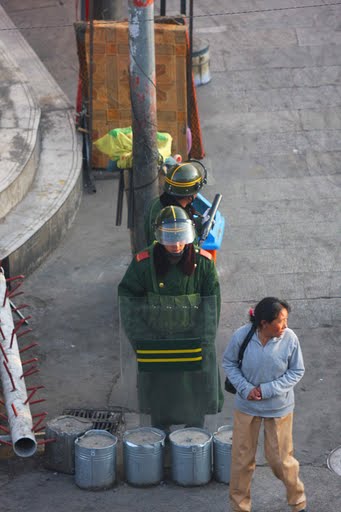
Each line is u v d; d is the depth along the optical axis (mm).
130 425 13914
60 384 15086
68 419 13094
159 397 12734
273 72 26172
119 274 18469
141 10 15500
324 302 17188
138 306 12258
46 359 15805
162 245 12039
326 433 13664
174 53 21344
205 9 29266
